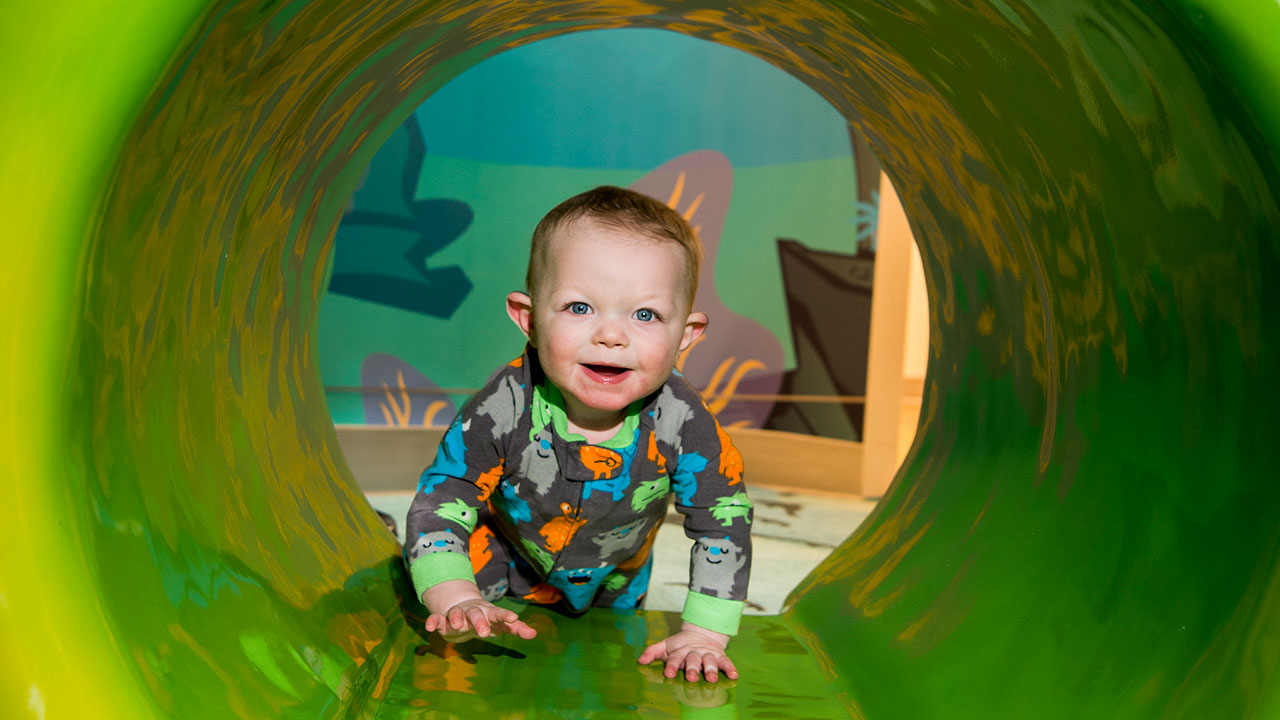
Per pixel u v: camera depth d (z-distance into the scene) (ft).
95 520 2.43
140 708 2.22
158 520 2.93
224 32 2.38
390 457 13.37
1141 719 2.84
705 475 4.78
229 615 3.18
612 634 5.24
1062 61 3.27
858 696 4.48
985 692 3.83
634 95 14.87
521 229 14.58
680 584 8.71
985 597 4.43
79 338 2.31
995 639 4.08
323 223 6.51
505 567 5.54
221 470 3.92
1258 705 2.38
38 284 2.13
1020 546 4.46
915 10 4.05
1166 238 3.33
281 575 3.98
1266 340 2.81
